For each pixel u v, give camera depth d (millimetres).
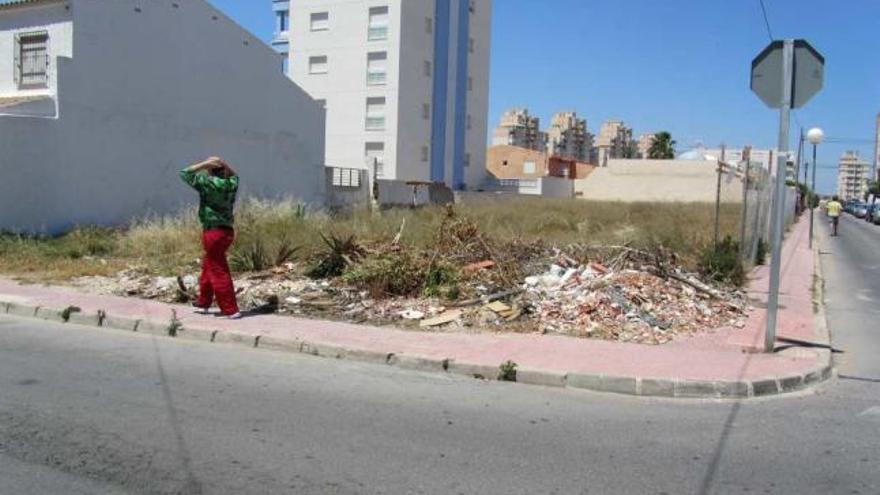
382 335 9117
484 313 10141
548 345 8703
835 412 6758
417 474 4910
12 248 16062
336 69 51312
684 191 70375
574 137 121812
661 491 4738
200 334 9289
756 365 8031
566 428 6062
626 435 5918
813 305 12914
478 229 14797
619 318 9969
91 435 5500
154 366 7801
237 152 27078
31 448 5195
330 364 8141
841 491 4816
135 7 22531
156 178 23547
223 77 26359
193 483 4656
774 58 8727
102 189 21516
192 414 6109
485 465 5121
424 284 11414
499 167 80812
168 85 23938
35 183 19328
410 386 7277
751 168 19328
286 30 57312
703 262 14953
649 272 12562
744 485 4879
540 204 36406
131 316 10000
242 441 5469
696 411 6730
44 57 21188
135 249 16406
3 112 19391
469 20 58781
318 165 31422
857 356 9367
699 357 8320
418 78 52062
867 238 37438
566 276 12156
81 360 7965
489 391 7203
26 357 8031
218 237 9906
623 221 27406
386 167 50219
